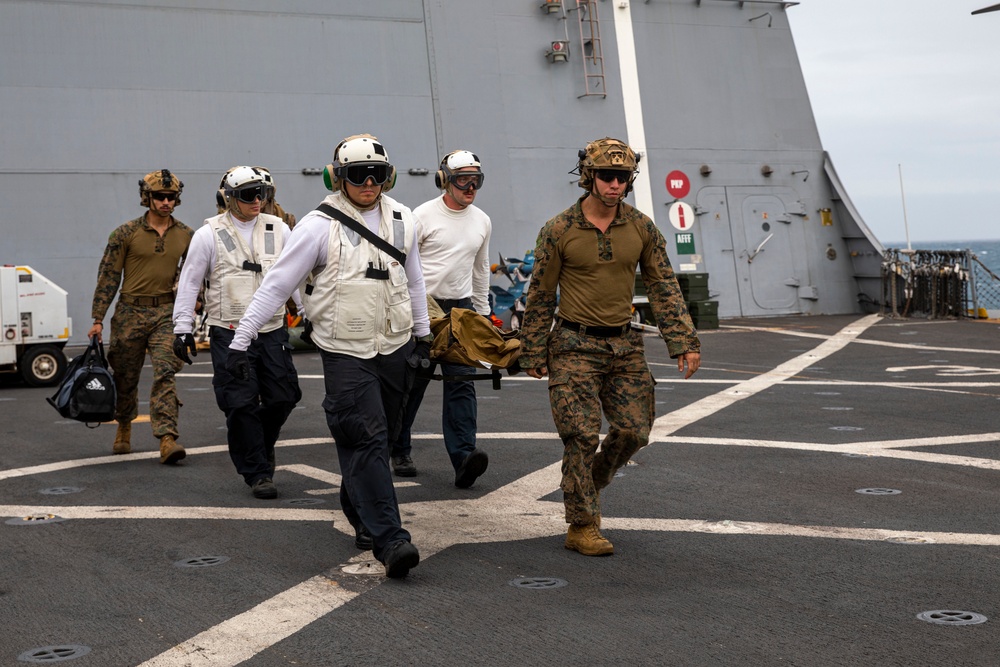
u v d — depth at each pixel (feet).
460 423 24.03
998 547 18.12
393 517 16.99
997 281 79.25
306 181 75.61
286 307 24.23
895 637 13.73
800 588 16.01
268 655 13.65
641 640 13.84
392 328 17.47
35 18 69.00
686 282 75.36
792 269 88.94
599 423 18.31
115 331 28.78
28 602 16.15
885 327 72.54
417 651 13.65
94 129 70.08
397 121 78.64
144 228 28.50
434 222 24.41
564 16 83.87
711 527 19.98
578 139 83.87
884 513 20.80
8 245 67.56
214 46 73.61
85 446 31.40
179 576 17.42
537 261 18.37
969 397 37.50
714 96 88.38
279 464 27.63
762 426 32.09
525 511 21.70
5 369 50.75
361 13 77.97
